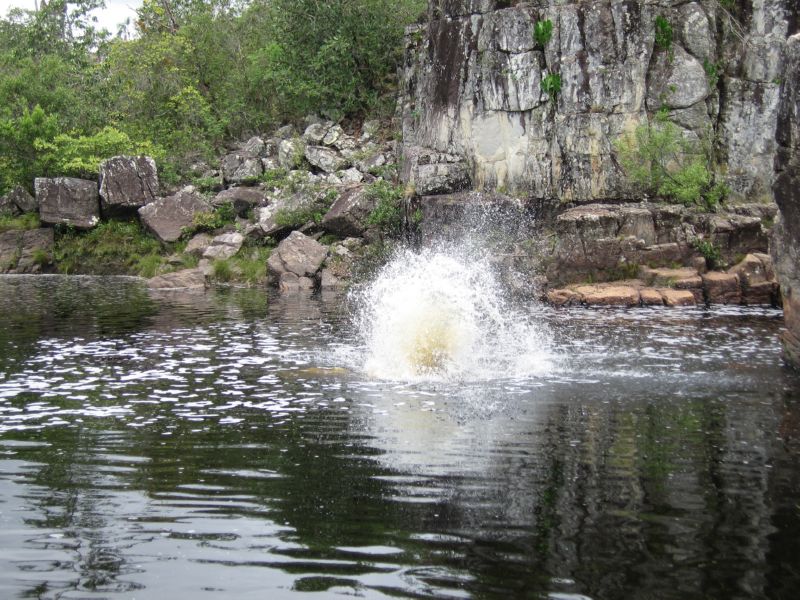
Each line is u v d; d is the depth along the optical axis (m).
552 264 22.22
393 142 31.91
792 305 12.00
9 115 37.84
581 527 5.94
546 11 25.12
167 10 41.84
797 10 24.84
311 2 35.03
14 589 5.01
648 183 24.27
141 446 8.03
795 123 11.91
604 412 9.35
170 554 5.49
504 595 4.91
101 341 14.63
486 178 26.41
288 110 38.03
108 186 32.59
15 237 33.06
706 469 7.29
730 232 21.89
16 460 7.57
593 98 24.78
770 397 10.11
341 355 13.05
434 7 28.72
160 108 39.09
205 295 23.39
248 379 11.24
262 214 29.75
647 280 21.62
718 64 25.12
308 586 5.03
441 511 6.24
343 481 6.94
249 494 6.63
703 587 5.03
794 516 6.17
